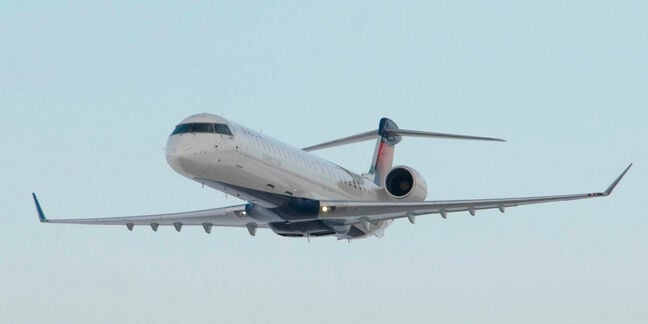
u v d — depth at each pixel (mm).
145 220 166500
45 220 167000
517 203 152500
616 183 146250
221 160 144000
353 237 172750
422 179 176500
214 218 164125
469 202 153750
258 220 160750
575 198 149250
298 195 157250
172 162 143750
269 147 152000
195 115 147250
